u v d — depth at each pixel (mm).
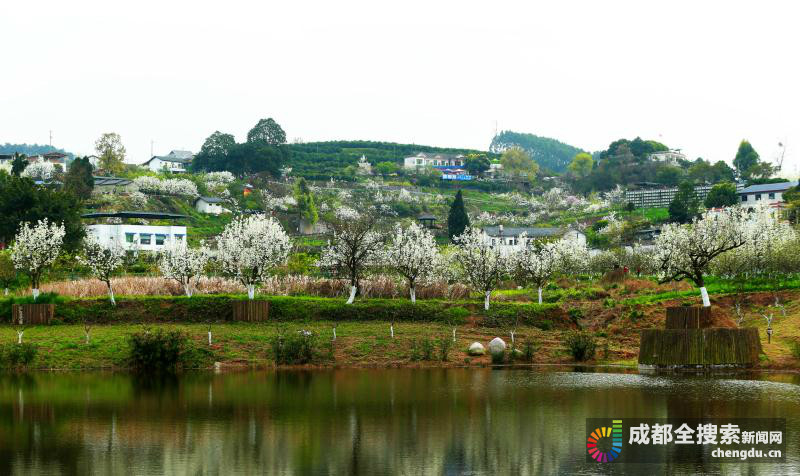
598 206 181375
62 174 153375
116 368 50312
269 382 45125
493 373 48375
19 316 57812
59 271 79875
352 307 61656
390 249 66188
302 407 37812
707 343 47375
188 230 130875
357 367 50906
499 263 65188
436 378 46438
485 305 62469
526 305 62906
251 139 199750
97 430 33469
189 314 59969
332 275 82938
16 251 60500
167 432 33062
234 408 37719
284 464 28484
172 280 68688
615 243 134625
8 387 43812
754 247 65875
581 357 53312
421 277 68250
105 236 104188
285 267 83312
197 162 190250
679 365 47781
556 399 39281
